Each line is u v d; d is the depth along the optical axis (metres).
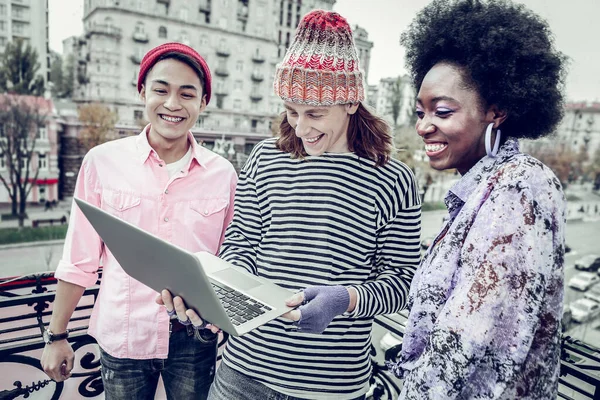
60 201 32.22
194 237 1.31
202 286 0.73
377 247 1.09
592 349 1.28
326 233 1.03
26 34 30.78
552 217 0.58
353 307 0.92
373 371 1.69
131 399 1.28
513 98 0.63
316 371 1.00
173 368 1.32
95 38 33.28
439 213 30.72
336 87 0.96
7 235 26.34
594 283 25.06
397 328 1.56
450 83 0.67
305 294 0.89
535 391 0.59
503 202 0.59
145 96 1.28
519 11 0.66
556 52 0.66
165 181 1.29
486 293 0.56
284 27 41.66
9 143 29.84
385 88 32.94
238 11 38.53
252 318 0.82
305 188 1.06
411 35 0.78
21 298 1.48
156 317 1.25
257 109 41.03
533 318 0.56
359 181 1.05
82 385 1.53
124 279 1.25
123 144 1.30
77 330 1.51
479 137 0.68
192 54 1.27
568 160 35.19
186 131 1.29
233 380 1.08
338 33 0.96
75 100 34.00
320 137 1.02
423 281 0.69
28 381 9.22
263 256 1.10
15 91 29.88
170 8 35.59
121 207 1.24
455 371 0.57
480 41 0.63
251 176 1.18
